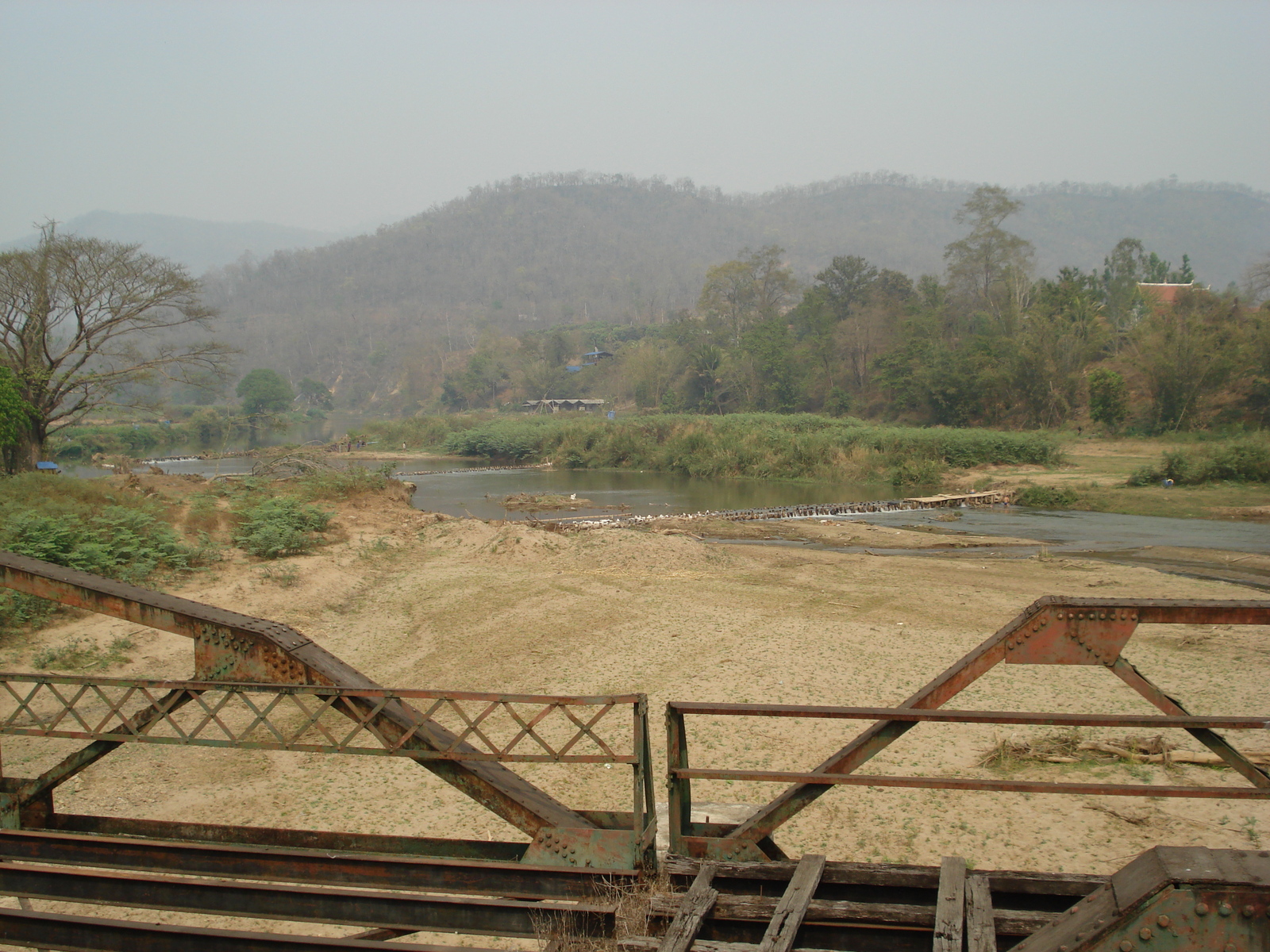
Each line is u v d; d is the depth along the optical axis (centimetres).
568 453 5284
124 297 3372
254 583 1492
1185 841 620
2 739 843
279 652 455
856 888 404
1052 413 5288
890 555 2048
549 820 434
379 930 425
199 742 450
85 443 7131
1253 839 616
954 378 5528
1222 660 1091
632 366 8638
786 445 4381
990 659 389
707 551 1881
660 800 659
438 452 6650
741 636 1224
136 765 790
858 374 6988
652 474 4684
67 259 3164
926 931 358
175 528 1884
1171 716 361
